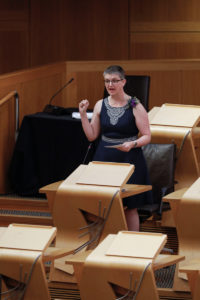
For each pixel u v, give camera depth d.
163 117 16.00
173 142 15.69
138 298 10.56
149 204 14.30
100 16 27.45
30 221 16.22
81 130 17.06
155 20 27.47
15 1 27.53
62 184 13.18
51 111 17.94
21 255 10.93
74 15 27.52
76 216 13.09
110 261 10.65
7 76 17.72
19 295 11.17
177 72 21.58
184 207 12.45
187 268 10.91
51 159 17.42
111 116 13.85
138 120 13.75
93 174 13.17
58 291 13.17
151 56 27.70
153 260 10.56
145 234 11.04
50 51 27.58
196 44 27.56
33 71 18.94
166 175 14.91
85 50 27.52
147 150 15.12
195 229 12.43
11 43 27.66
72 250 11.98
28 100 18.81
